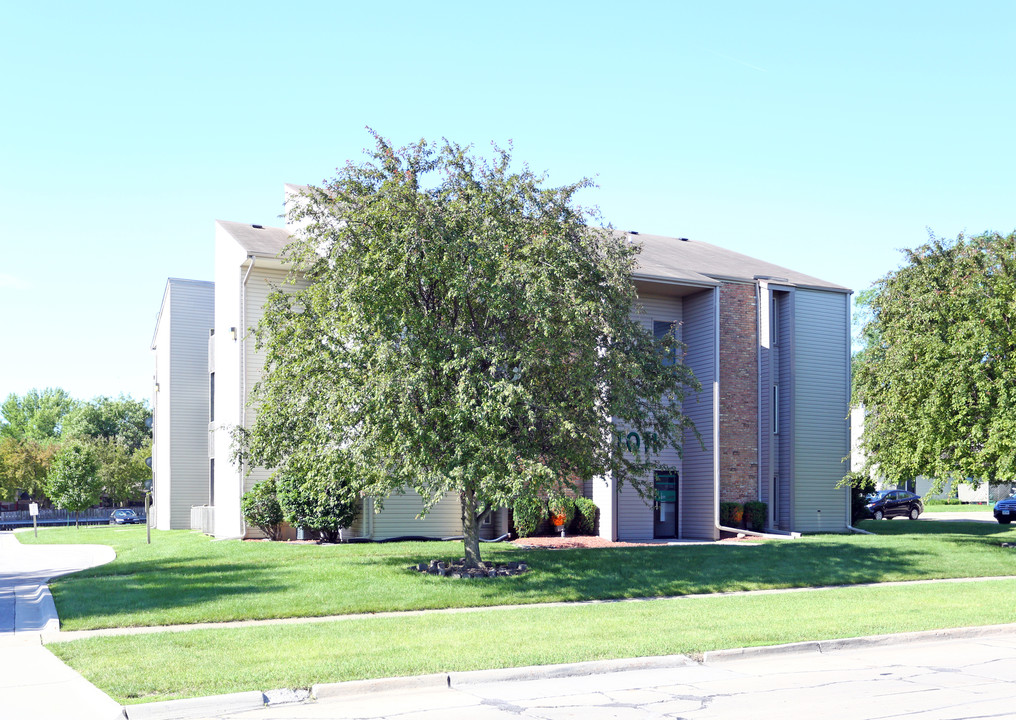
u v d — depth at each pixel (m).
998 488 59.66
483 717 8.31
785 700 8.98
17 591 17.62
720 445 30.16
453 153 17.92
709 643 11.73
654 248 34.53
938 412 22.50
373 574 18.12
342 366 17.20
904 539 25.72
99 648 11.24
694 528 29.47
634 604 15.56
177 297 40.50
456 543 24.44
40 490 72.25
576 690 9.55
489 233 16.66
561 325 17.50
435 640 11.82
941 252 23.77
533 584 17.52
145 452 62.50
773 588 18.34
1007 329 22.14
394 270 16.19
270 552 21.83
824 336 32.47
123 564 20.73
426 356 16.22
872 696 9.16
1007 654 11.81
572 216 18.06
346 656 10.67
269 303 19.05
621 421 27.70
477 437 16.28
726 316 30.89
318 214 18.09
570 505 24.92
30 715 8.38
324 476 18.94
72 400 104.19
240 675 9.63
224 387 29.55
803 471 31.27
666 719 8.20
